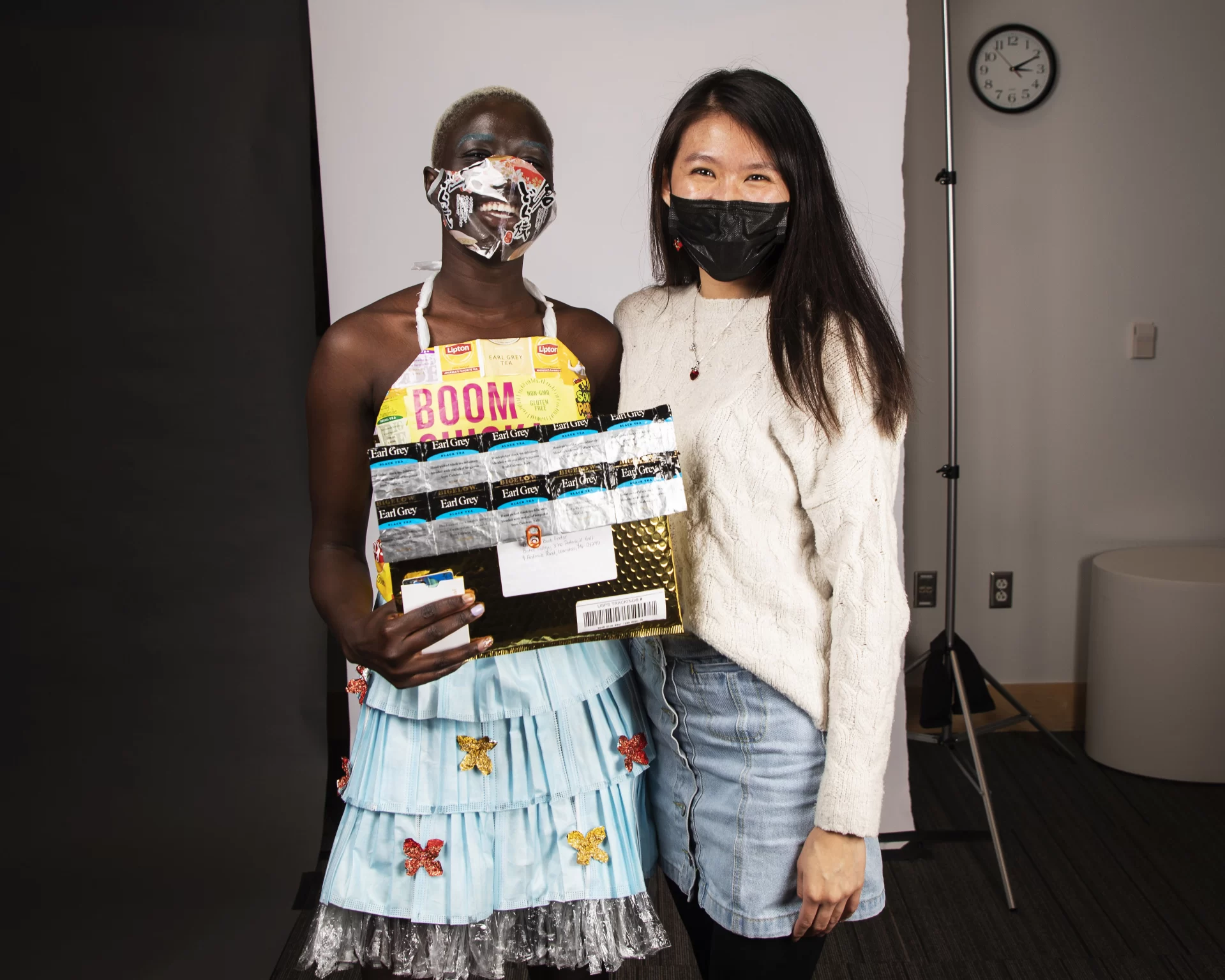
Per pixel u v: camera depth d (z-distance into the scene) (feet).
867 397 3.27
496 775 3.52
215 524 8.05
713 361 3.59
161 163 7.51
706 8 6.62
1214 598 8.43
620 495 3.28
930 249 9.39
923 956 6.50
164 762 7.68
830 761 3.31
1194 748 8.75
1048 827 8.13
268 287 8.01
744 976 3.67
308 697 8.54
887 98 6.70
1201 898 7.10
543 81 6.67
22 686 6.70
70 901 6.72
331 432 3.57
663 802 3.95
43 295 6.95
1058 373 9.61
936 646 8.93
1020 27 9.05
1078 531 9.89
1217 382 9.61
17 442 6.73
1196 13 9.03
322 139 6.65
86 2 7.06
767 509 3.45
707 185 3.45
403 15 6.60
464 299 3.61
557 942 3.56
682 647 3.67
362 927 3.55
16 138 6.77
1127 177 9.29
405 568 3.21
